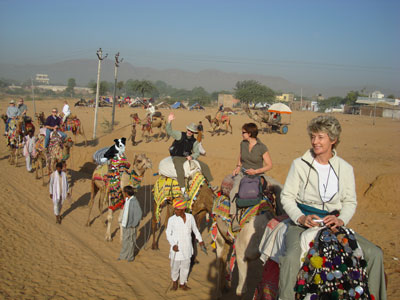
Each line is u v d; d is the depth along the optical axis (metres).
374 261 3.54
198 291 7.00
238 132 31.77
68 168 18.97
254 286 7.13
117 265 8.12
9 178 15.60
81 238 9.70
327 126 3.63
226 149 23.20
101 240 9.62
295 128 36.19
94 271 7.72
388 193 11.77
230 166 16.45
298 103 109.12
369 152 22.20
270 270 4.25
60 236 9.63
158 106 75.81
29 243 8.91
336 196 3.76
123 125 36.41
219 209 6.17
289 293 3.62
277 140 27.56
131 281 7.36
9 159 19.23
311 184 3.83
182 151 8.20
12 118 18.28
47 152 14.48
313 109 112.56
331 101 121.38
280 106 31.31
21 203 12.11
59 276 7.36
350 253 3.46
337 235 3.55
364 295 3.38
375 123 46.25
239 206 5.57
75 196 13.82
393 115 68.00
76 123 22.41
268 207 5.44
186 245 6.94
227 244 6.53
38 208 12.05
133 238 8.40
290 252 3.70
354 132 33.62
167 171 8.28
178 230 6.90
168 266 8.16
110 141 26.36
